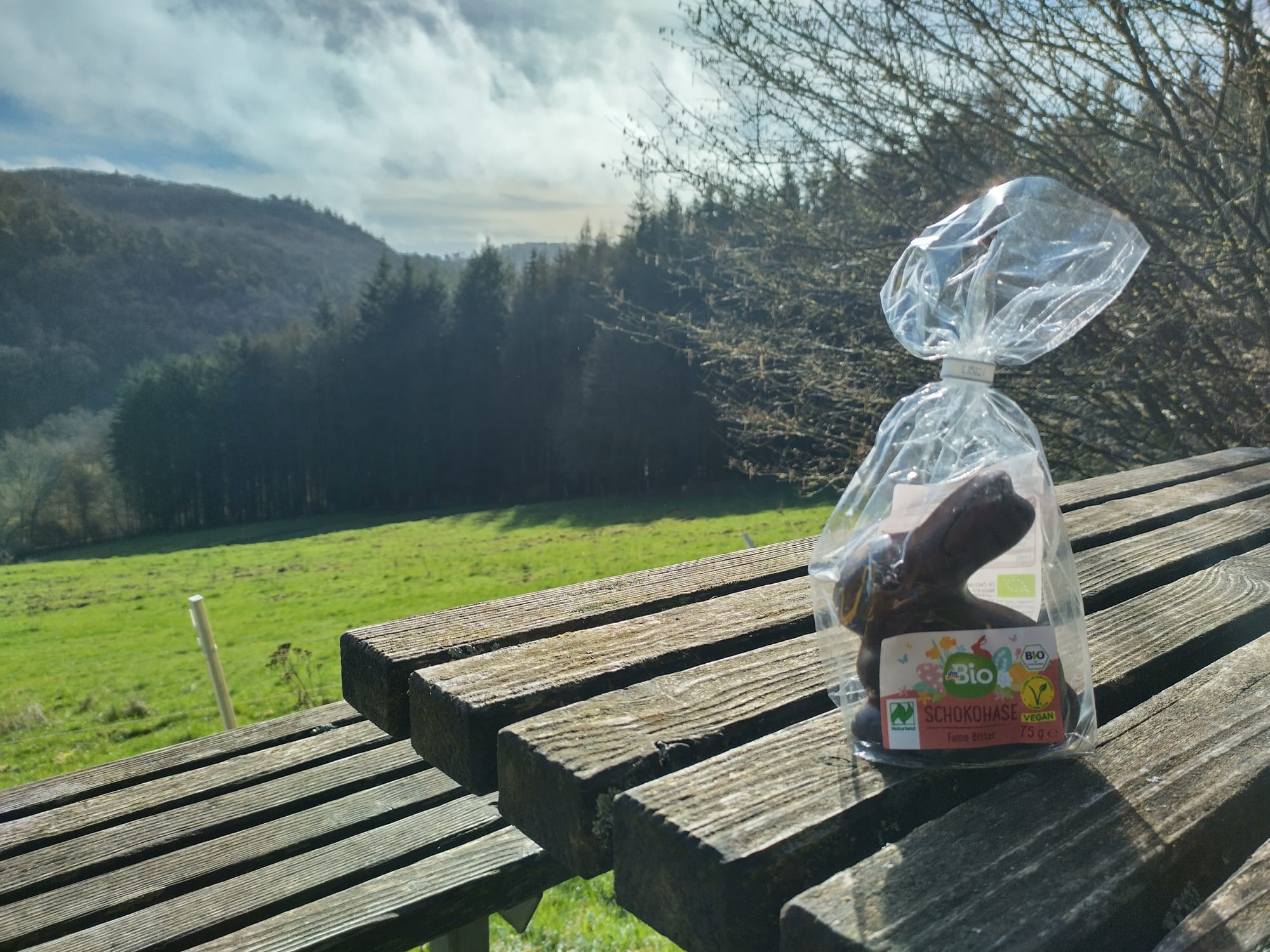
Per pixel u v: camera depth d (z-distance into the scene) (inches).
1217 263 172.6
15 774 461.1
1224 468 109.7
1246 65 163.9
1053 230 43.0
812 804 32.4
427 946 93.2
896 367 219.3
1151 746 37.9
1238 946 25.6
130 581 1283.2
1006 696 35.6
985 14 179.9
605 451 1891.0
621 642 50.7
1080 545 73.9
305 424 2541.8
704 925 29.5
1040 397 209.5
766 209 224.1
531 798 37.7
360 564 1252.5
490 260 2400.3
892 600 36.0
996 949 24.9
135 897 77.4
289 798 91.4
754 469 256.7
